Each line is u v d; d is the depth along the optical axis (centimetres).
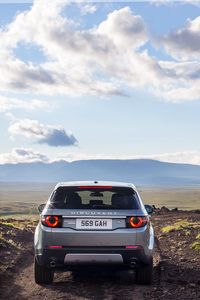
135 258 949
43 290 972
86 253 944
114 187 1027
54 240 952
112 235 947
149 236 996
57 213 966
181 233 1955
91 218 958
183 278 1080
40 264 977
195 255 1390
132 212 972
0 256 1359
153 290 962
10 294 937
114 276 1113
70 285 1017
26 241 1825
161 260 1317
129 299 888
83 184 1042
